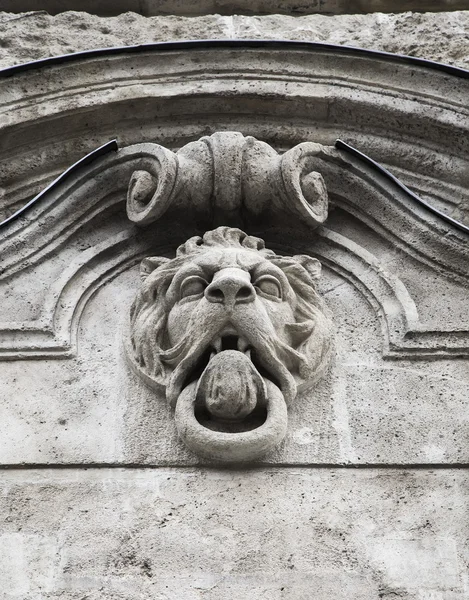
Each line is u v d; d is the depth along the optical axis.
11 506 5.15
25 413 5.50
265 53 6.93
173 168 6.10
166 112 6.82
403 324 5.82
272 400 5.24
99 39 7.25
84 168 6.32
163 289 5.74
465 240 6.11
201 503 5.12
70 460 5.29
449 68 6.77
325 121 6.84
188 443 5.20
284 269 5.82
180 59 6.91
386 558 4.94
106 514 5.10
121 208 6.39
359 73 6.86
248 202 6.17
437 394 5.57
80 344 5.81
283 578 4.86
